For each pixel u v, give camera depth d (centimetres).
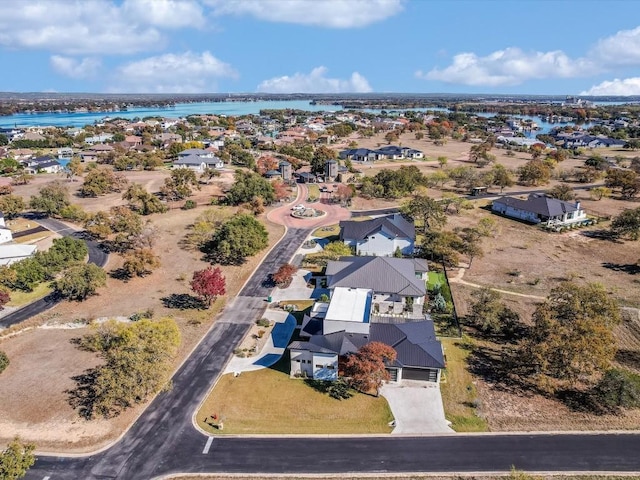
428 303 6122
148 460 3644
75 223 9850
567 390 4466
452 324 5666
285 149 18050
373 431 3941
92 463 3603
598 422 4022
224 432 3944
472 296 6438
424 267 6675
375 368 4244
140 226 8425
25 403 4291
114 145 18350
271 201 11450
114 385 4028
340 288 5778
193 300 6419
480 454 3681
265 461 3631
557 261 7800
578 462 3591
